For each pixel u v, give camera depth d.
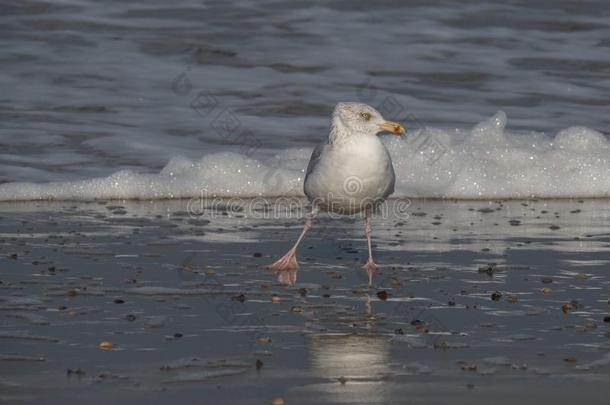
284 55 22.89
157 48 23.14
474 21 25.28
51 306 9.84
